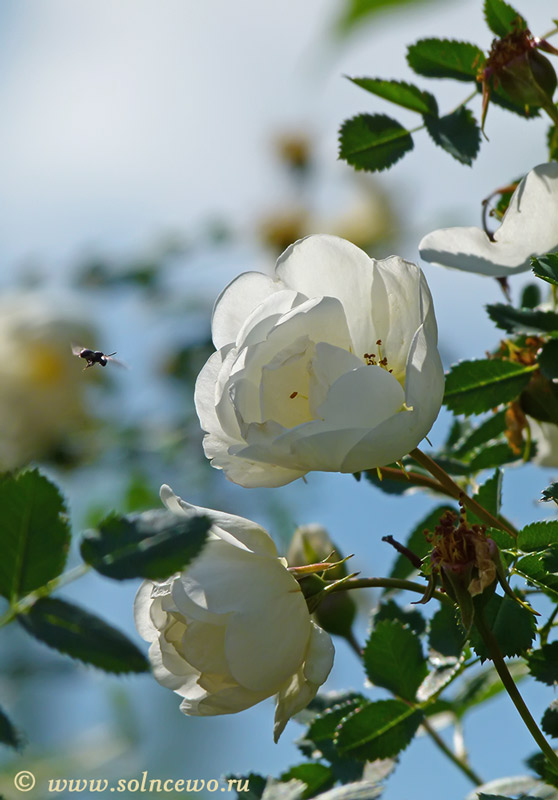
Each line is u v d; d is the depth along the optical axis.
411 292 0.65
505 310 0.69
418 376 0.63
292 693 0.66
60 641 0.61
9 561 0.61
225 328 0.67
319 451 0.63
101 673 0.61
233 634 0.64
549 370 0.68
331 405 0.63
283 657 0.65
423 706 0.67
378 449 0.63
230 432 0.65
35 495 0.61
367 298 0.66
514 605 0.65
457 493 0.66
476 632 0.64
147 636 0.67
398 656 0.67
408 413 0.63
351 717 0.67
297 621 0.65
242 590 0.65
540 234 0.68
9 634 0.62
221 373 0.65
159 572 0.60
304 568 0.66
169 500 0.66
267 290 0.67
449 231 0.69
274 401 0.65
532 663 0.65
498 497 0.68
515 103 0.70
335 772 0.68
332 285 0.66
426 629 0.69
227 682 0.65
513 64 0.69
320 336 0.65
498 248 0.69
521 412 0.70
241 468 0.65
